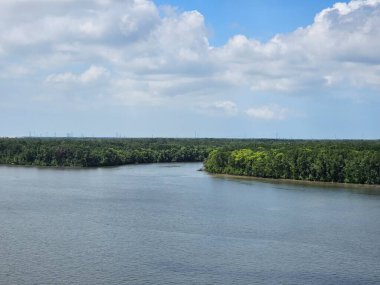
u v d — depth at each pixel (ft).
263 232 246.27
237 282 171.94
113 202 339.98
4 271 180.75
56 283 169.07
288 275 180.14
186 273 180.14
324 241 229.45
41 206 318.24
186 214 293.64
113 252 205.57
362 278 178.40
